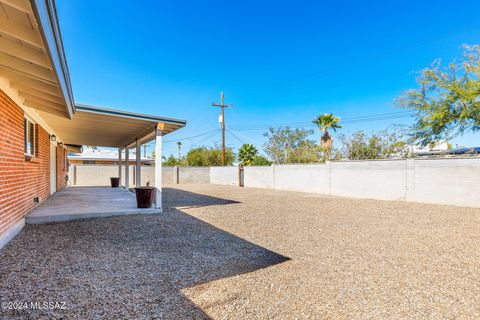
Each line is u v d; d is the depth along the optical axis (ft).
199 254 13.89
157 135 26.66
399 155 50.26
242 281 10.66
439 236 18.62
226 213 27.30
